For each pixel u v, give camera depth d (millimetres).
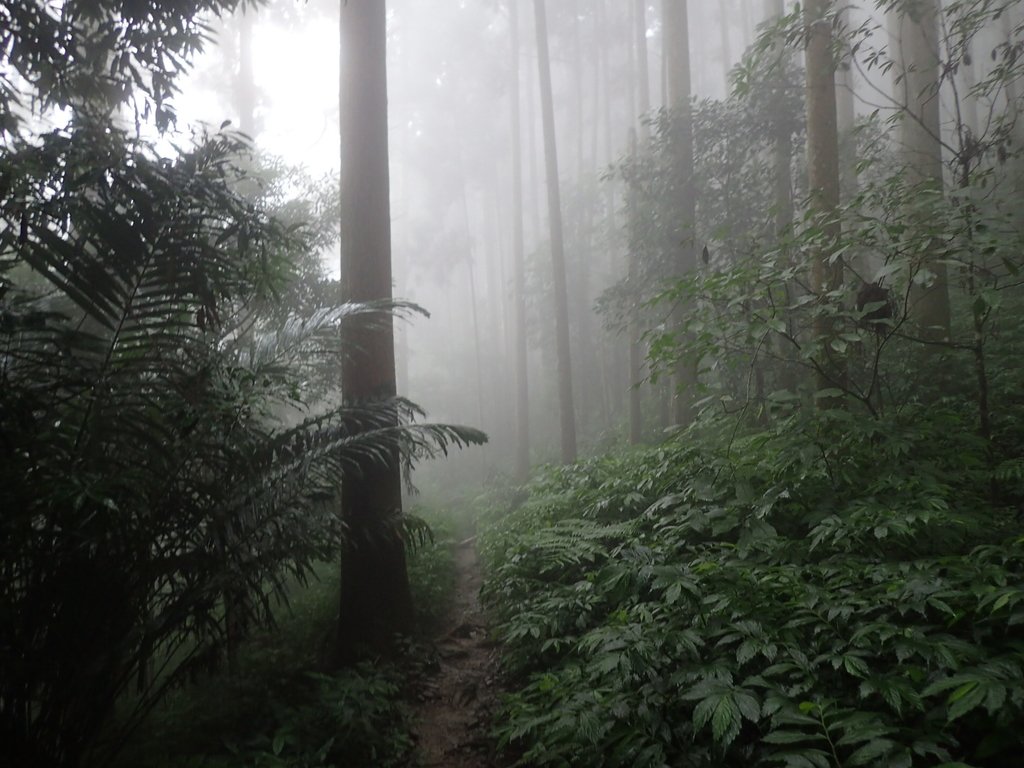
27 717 2855
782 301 3887
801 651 2385
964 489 3570
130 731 3193
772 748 2201
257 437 3764
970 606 2342
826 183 5234
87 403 3188
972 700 1785
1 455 2865
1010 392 4887
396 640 4777
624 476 5535
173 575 3189
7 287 3193
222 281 3650
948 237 3221
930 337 5480
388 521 4469
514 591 4750
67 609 2963
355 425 4527
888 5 4719
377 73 5359
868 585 2797
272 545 3254
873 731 1868
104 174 3164
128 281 3355
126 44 4094
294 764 3162
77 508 2518
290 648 4891
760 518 3443
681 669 2492
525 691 3518
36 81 4066
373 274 5238
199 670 3295
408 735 3672
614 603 3719
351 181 5254
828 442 3592
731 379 6207
